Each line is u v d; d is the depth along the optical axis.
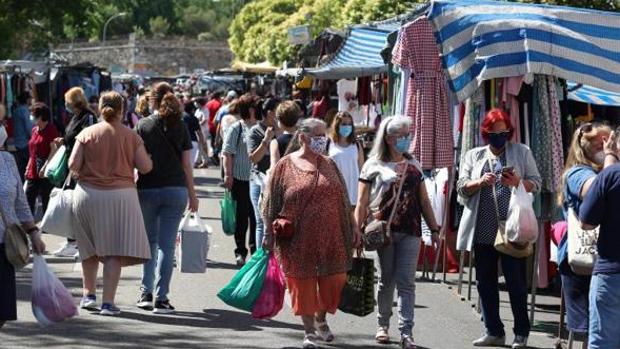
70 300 11.76
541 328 14.10
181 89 76.31
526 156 12.88
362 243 12.53
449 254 18.20
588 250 10.80
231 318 14.02
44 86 36.19
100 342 12.36
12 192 10.70
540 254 15.15
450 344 12.97
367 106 26.34
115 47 150.50
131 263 13.84
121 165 13.53
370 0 41.72
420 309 15.09
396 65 16.62
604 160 10.41
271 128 16.88
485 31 13.99
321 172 12.23
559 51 13.94
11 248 10.42
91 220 13.54
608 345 9.77
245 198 18.22
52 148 21.05
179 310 14.41
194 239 14.90
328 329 12.86
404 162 12.59
